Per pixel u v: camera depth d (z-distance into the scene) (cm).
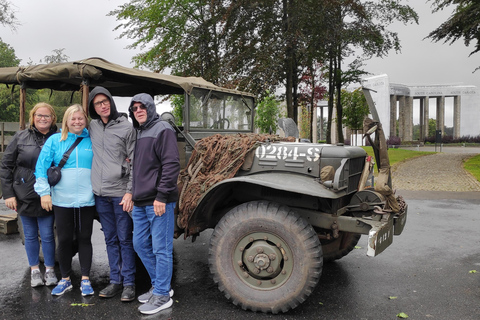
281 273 305
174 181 302
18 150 350
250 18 1380
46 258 369
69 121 332
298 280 297
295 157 331
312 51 1392
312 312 314
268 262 305
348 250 423
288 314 310
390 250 493
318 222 331
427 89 5288
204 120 427
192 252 489
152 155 305
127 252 338
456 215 709
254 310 310
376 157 349
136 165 311
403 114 5300
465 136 5284
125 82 492
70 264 357
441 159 1892
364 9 1434
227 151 351
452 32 1606
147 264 328
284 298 301
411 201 862
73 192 333
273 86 1314
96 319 300
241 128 496
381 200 329
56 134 338
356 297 345
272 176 321
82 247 346
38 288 364
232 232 313
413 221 660
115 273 350
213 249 319
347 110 2706
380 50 1580
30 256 369
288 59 1359
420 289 364
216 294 352
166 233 313
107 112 331
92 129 340
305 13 1291
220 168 346
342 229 326
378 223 309
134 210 316
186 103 396
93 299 339
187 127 396
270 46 1293
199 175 350
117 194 330
